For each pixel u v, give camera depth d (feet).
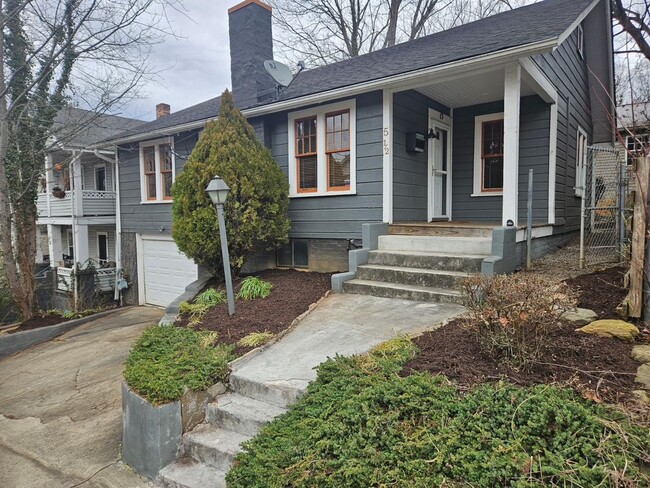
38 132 31.37
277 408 10.57
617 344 9.93
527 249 19.90
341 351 12.30
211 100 42.80
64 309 44.52
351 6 60.44
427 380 8.51
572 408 6.89
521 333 9.04
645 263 11.42
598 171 30.55
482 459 6.42
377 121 22.09
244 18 28.63
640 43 30.30
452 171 28.45
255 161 22.39
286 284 21.70
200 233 21.47
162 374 11.23
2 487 10.32
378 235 21.63
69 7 23.94
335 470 7.10
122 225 38.96
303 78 31.50
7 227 27.43
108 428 13.16
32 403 15.44
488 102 26.50
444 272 17.74
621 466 5.78
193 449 10.30
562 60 26.48
